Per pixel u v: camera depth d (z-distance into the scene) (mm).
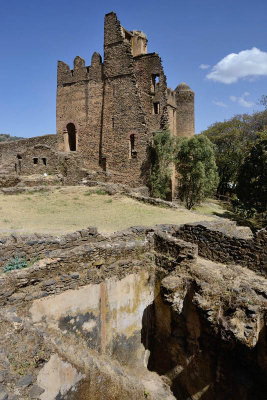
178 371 8891
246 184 31406
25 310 7281
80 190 24000
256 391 7020
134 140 28281
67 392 6027
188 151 29500
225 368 7453
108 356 9039
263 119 46125
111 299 9328
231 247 9859
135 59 33219
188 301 8641
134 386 8102
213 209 34406
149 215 18516
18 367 5184
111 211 19250
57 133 34062
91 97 31188
